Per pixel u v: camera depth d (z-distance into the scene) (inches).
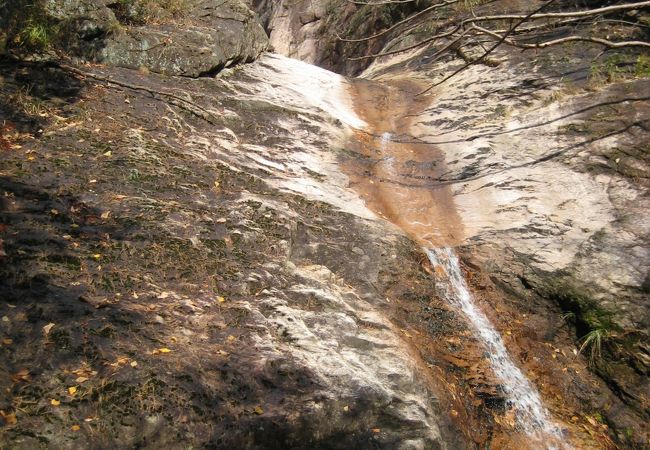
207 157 254.7
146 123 264.2
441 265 241.0
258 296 183.3
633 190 260.5
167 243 190.9
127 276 173.0
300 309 183.2
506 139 319.9
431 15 605.6
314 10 890.1
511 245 251.6
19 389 129.6
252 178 248.1
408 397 164.1
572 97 335.6
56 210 189.5
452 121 358.3
